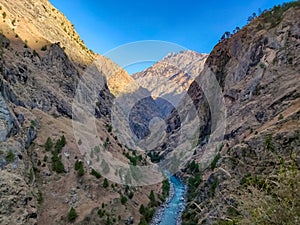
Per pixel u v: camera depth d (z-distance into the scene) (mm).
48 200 62844
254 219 7719
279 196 7680
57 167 70625
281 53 103562
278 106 82000
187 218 61656
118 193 69750
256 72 110562
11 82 89938
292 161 8156
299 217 7004
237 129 87688
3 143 62969
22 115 77125
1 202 52625
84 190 67188
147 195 78688
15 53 108312
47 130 83438
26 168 64562
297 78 88812
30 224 53719
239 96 108938
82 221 58875
